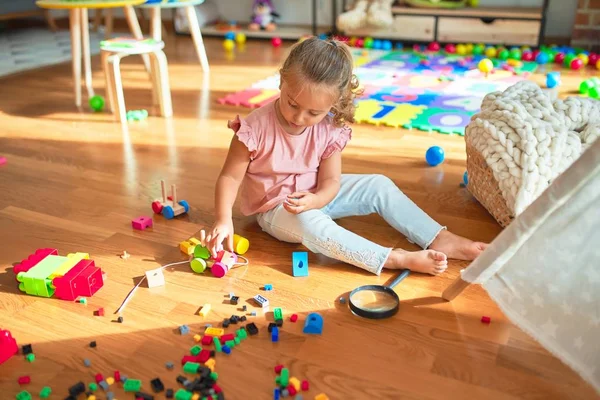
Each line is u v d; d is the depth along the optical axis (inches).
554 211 39.4
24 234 61.3
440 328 47.1
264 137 54.9
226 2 177.5
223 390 40.8
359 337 46.0
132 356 44.1
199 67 133.4
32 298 50.9
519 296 43.4
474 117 65.2
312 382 41.5
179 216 65.1
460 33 147.3
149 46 94.7
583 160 36.8
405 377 42.1
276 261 56.4
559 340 41.4
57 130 92.7
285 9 171.5
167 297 50.9
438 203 67.8
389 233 61.6
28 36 165.6
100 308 49.2
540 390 41.0
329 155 57.8
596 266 39.8
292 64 47.7
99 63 136.9
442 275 54.1
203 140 88.2
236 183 55.8
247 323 47.5
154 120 97.3
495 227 62.5
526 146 56.4
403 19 151.4
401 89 111.7
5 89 115.9
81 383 40.8
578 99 62.3
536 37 141.0
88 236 60.9
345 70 48.9
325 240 54.6
